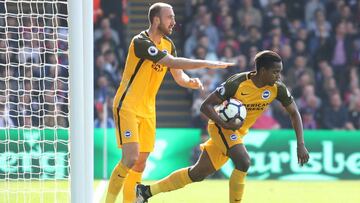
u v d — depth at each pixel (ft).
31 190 106.93
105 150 142.31
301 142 76.28
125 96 76.95
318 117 174.09
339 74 182.70
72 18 68.03
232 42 179.83
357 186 139.13
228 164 148.46
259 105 75.56
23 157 108.88
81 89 68.39
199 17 182.70
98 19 181.98
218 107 75.46
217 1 184.14
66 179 107.34
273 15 184.44
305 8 186.39
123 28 182.70
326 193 125.18
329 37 184.96
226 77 173.37
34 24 133.90
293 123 76.95
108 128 150.71
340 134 153.89
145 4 197.98
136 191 80.53
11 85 127.03
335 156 153.79
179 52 192.13
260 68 73.05
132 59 76.79
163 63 75.20
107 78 173.78
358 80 181.98
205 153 77.56
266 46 181.27
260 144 152.15
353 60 184.44
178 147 149.07
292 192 125.70
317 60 183.01
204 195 115.75
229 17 181.98
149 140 79.10
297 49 181.78
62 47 135.44
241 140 75.41
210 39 180.55
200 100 169.58
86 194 68.90
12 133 116.16
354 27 186.70
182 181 79.00
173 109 185.26
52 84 132.46
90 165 69.15
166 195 113.80
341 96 179.32
